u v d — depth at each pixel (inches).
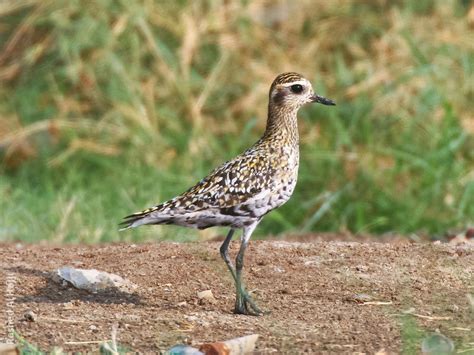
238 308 373.4
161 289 401.7
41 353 321.7
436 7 722.2
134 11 712.4
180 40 715.4
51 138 693.9
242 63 704.4
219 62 702.5
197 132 669.9
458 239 513.0
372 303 383.9
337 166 629.3
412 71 663.1
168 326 356.2
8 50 737.0
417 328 355.3
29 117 709.3
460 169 615.8
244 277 413.7
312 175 627.5
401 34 697.6
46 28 732.0
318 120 659.4
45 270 421.1
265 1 729.6
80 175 658.2
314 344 337.4
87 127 693.9
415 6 725.9
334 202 613.3
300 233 583.5
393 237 549.3
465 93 661.9
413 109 652.1
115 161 666.2
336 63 701.3
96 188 634.2
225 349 323.0
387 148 637.9
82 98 711.1
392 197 611.5
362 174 621.6
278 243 457.4
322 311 375.2
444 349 331.9
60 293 395.9
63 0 725.3
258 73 695.7
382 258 434.0
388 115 652.1
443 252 440.8
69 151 674.8
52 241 553.3
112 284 400.5
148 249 450.3
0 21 746.2
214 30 714.8
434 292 395.5
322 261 430.6
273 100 403.9
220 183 378.3
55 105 711.1
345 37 716.0
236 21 717.9
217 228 596.1
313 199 613.6
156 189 624.7
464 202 596.1
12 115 712.4
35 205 605.9
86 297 392.2
